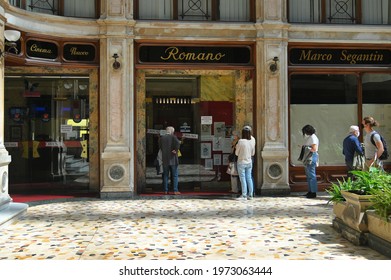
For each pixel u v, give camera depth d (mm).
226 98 11078
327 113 10812
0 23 7879
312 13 10781
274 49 10258
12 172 11102
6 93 11000
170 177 10891
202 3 10531
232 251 5340
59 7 9984
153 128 10812
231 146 11008
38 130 11102
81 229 6621
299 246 5578
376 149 8195
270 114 10250
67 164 10961
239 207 8555
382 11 10969
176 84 10922
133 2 10180
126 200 9531
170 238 6035
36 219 7410
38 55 9609
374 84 10938
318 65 10570
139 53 10211
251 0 10516
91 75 10539
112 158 9773
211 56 10375
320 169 10719
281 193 10172
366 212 5551
